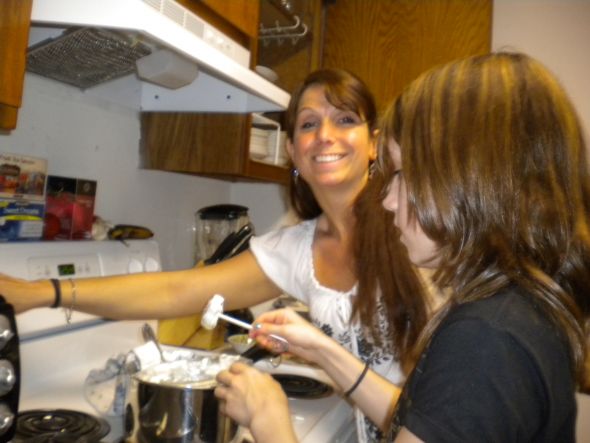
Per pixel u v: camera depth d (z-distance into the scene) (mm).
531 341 455
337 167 1144
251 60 1305
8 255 989
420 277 1035
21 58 763
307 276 1215
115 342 1278
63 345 1134
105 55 1092
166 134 1544
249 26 1251
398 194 584
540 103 507
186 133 1525
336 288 1174
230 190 2143
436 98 524
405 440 468
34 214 1113
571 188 510
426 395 471
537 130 500
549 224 497
